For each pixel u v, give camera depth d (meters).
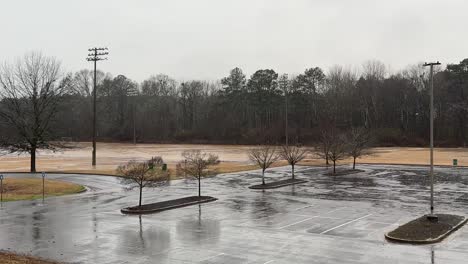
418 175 51.28
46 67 61.47
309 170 57.56
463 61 122.19
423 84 128.62
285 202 32.47
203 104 163.75
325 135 85.25
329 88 138.75
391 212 28.30
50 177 49.12
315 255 18.33
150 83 181.00
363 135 76.31
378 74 144.88
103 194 36.78
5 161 74.62
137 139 151.12
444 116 121.81
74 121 151.50
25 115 57.09
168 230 23.17
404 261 17.36
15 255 18.06
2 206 31.00
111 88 165.62
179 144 138.88
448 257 17.91
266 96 146.25
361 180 46.72
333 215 27.36
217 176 49.81
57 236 21.88
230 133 144.62
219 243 20.41
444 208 29.69
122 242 20.67
